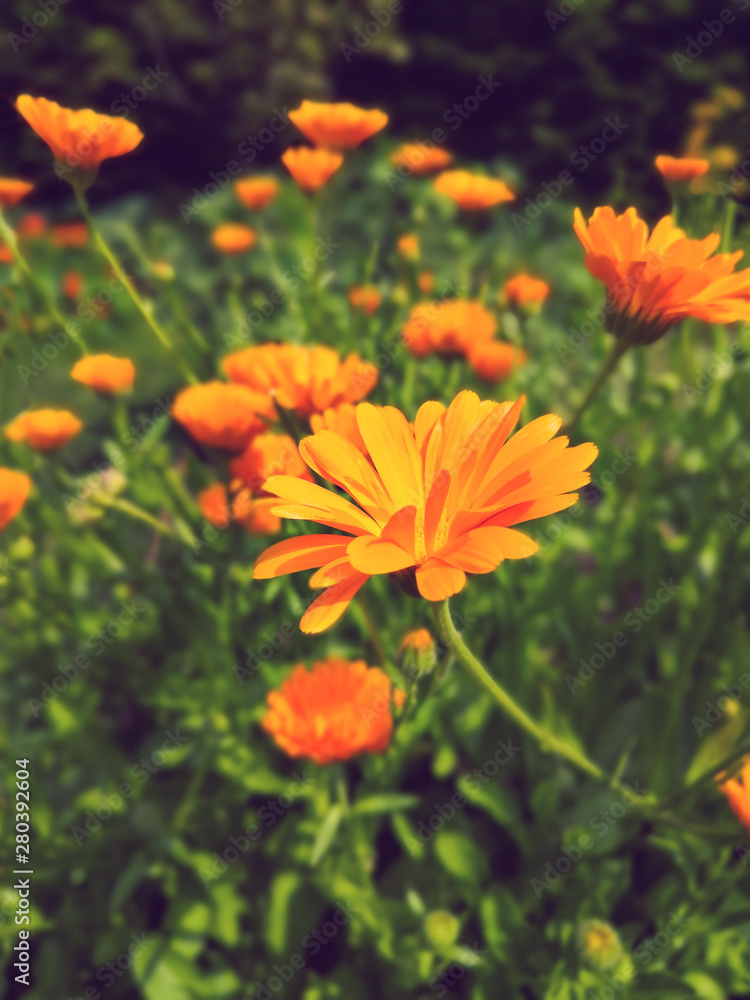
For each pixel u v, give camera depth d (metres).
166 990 0.51
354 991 0.52
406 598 0.51
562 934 0.49
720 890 0.46
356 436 0.41
